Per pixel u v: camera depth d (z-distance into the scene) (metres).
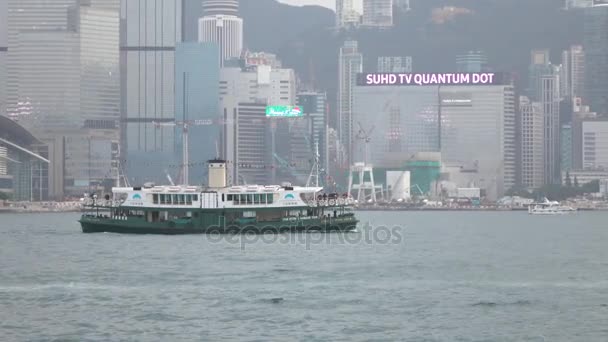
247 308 190.38
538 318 181.75
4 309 188.75
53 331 170.62
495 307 192.00
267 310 188.50
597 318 181.75
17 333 169.12
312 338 166.38
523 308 191.12
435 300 199.88
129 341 164.25
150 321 178.38
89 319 179.88
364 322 178.12
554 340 165.75
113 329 172.25
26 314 183.88
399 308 190.88
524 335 169.00
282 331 171.12
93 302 196.50
